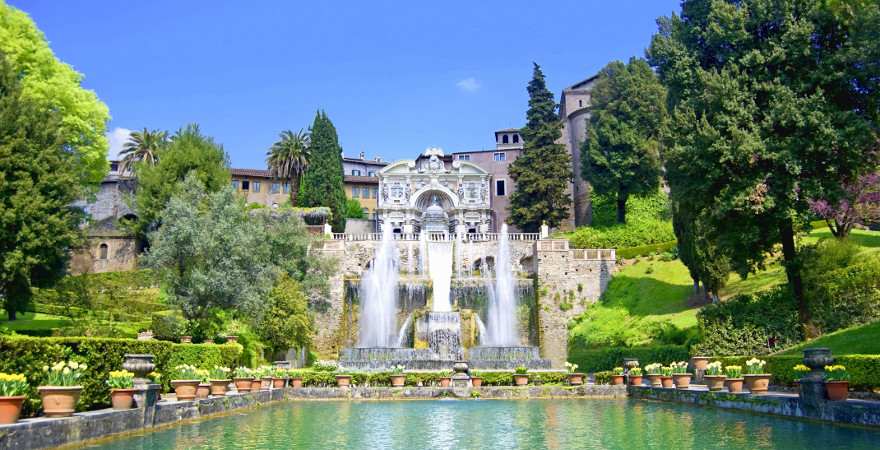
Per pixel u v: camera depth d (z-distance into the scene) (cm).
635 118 7225
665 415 2128
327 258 5119
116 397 1708
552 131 7719
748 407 2108
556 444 1505
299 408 2609
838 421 1705
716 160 3133
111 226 7188
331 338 5291
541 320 5425
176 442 1536
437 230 7994
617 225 6938
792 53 3073
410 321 5228
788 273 3203
